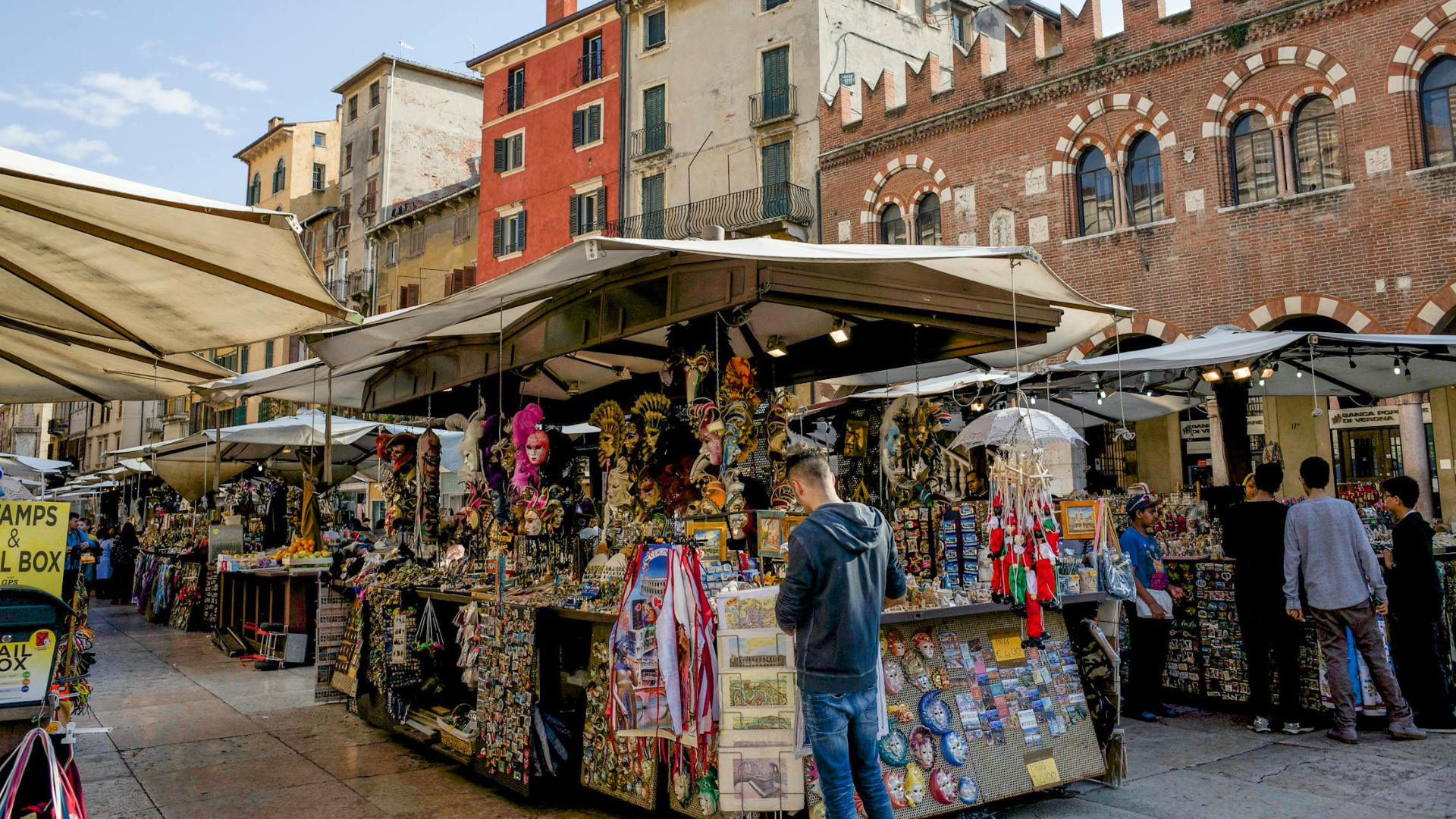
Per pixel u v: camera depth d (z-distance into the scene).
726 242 5.29
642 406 6.50
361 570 8.60
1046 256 18.75
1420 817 4.89
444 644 7.36
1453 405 15.83
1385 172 14.81
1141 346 18.31
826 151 22.84
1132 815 5.06
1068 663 5.74
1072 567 5.83
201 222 3.58
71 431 58.31
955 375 11.16
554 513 7.36
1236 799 5.27
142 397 7.81
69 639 4.04
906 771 4.75
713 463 5.70
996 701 5.24
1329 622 6.64
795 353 7.74
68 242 3.98
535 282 5.48
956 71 20.50
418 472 8.93
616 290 5.97
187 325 4.91
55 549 3.93
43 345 6.20
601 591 5.52
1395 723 6.62
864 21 25.28
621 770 5.27
